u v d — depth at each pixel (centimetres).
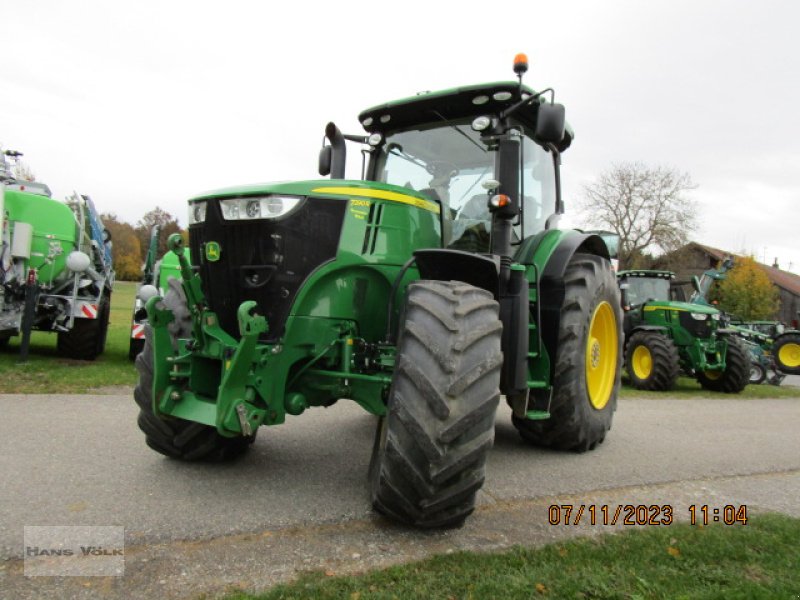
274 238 299
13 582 209
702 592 218
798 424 635
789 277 5288
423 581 217
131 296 3416
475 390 249
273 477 339
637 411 671
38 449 369
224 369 294
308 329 304
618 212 3744
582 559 244
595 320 468
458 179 400
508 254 343
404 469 244
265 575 222
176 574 220
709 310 1013
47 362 777
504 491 337
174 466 350
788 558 255
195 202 329
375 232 323
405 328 259
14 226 762
